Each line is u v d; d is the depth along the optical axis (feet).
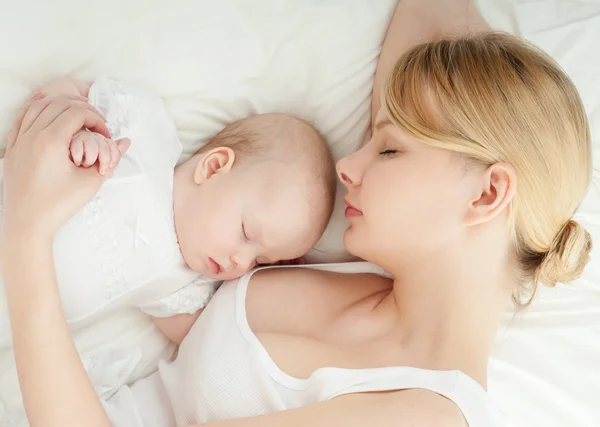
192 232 3.82
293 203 3.95
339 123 4.41
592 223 4.59
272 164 3.97
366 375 3.35
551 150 3.45
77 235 3.39
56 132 3.21
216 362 3.50
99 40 3.82
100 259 3.47
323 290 3.99
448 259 3.53
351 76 4.35
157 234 3.68
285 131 4.10
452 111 3.44
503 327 4.48
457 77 3.49
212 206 3.83
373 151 3.74
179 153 4.01
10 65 3.59
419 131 3.48
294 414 3.11
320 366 3.49
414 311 3.65
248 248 3.90
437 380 3.33
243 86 4.22
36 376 2.94
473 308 3.55
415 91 3.55
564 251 3.63
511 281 3.65
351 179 3.73
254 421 3.10
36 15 3.62
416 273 3.64
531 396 4.34
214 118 4.23
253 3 4.16
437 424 3.09
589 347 4.47
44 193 3.11
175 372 3.77
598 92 4.66
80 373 3.00
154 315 4.04
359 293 4.07
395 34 4.33
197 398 3.48
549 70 3.59
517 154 3.42
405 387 3.30
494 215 3.37
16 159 3.23
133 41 3.91
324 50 4.28
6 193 3.19
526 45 3.70
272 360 3.48
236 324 3.67
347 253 4.54
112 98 3.70
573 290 4.60
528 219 3.49
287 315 3.81
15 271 3.03
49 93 3.60
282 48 4.23
